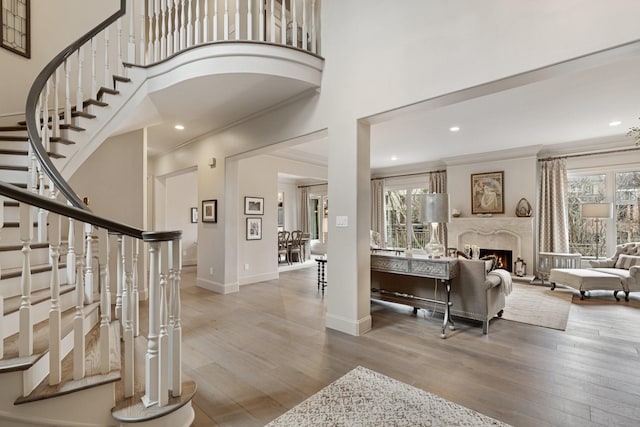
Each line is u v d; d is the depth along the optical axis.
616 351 2.85
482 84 2.49
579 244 6.20
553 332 3.36
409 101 2.88
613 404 2.01
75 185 4.19
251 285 5.84
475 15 2.52
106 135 3.38
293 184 10.81
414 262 3.51
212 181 5.40
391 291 4.12
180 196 8.45
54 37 3.98
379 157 7.45
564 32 2.13
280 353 2.79
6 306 1.83
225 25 3.25
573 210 6.27
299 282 6.15
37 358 1.51
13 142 3.06
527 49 2.27
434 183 7.81
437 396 2.10
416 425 1.81
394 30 3.00
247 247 6.02
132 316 1.76
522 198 6.43
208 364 2.58
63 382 1.59
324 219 10.37
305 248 9.66
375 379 2.33
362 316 3.32
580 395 2.12
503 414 1.91
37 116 2.75
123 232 1.74
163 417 1.65
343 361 2.64
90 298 2.41
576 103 4.03
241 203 5.90
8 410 1.46
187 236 8.59
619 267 5.22
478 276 3.35
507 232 6.49
